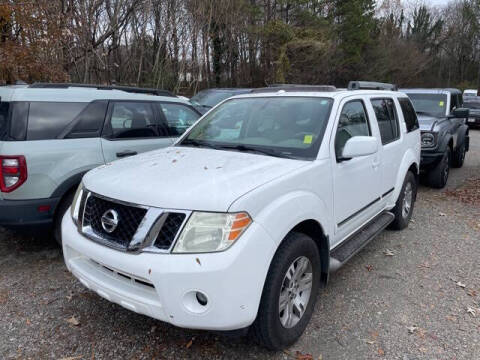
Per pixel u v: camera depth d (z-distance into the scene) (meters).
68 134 4.27
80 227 2.76
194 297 2.29
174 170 2.82
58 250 4.48
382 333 3.04
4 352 2.77
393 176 4.64
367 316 3.27
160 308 2.31
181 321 2.28
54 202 4.07
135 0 14.56
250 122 3.72
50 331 3.02
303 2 27.98
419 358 2.77
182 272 2.22
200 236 2.29
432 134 7.19
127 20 14.93
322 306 3.42
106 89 4.84
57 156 4.09
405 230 5.36
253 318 2.38
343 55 35.09
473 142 15.46
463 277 3.99
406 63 42.47
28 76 8.23
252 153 3.29
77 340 2.92
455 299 3.56
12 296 3.50
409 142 5.15
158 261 2.27
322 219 3.02
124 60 16.02
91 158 4.38
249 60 27.56
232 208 2.32
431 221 5.75
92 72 13.41
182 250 2.28
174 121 5.57
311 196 2.89
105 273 2.62
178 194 2.40
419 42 51.50
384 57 39.75
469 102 21.72
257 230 2.38
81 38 11.56
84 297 3.51
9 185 3.83
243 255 2.29
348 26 34.72
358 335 3.02
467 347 2.89
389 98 4.84
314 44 27.91
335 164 3.25
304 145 3.24
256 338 2.64
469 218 5.89
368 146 3.18
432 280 3.92
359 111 3.95
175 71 17.81
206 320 2.27
